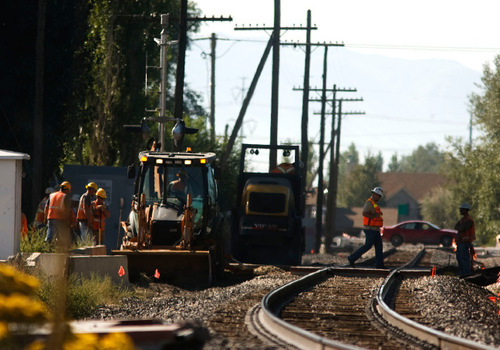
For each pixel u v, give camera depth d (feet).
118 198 315.58
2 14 362.53
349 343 119.34
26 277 86.43
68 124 396.57
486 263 383.24
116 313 155.94
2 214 205.77
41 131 365.40
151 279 225.35
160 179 236.84
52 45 382.42
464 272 262.26
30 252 213.46
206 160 235.81
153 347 81.82
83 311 152.56
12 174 206.18
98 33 406.82
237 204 347.97
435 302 172.65
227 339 116.57
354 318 148.25
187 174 237.25
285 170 351.87
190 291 211.82
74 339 77.77
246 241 333.83
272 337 120.78
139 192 236.84
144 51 418.51
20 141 373.40
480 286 231.30
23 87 371.56
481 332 133.90
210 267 228.22
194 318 142.92
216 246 253.03
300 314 152.46
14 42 368.89
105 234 313.94
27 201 367.25
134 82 416.26
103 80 406.41
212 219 246.88
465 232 261.65
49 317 84.28
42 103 367.45
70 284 160.35
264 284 216.54
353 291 196.95
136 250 228.43
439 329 138.72
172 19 393.91
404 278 247.91
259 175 349.20
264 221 330.95
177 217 231.50
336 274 255.29
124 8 411.95
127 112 411.95
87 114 407.23
